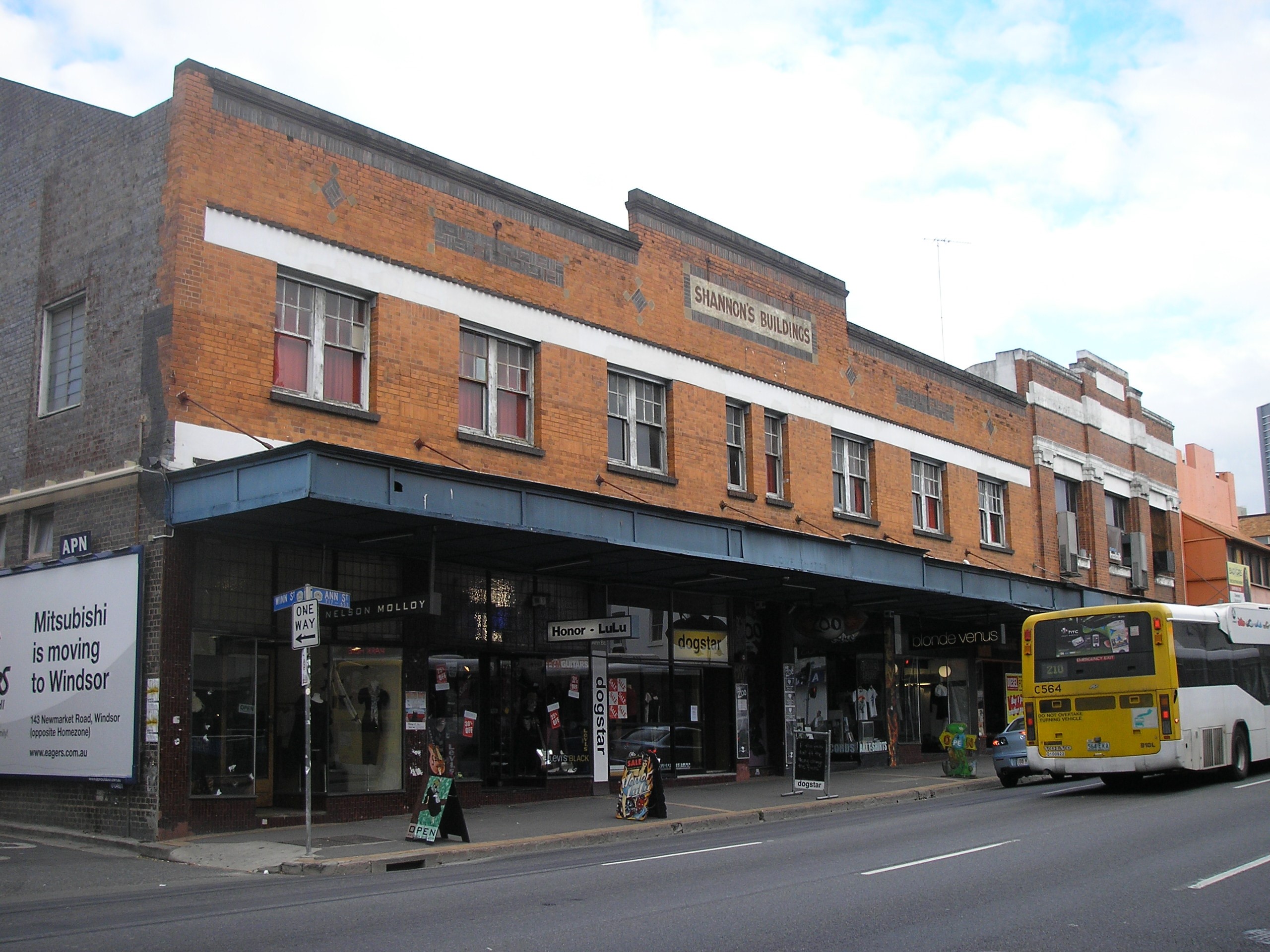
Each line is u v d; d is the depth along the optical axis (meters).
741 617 24.81
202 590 15.53
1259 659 23.02
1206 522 45.19
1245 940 7.96
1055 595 29.14
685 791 21.50
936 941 7.95
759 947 7.80
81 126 17.64
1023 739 23.47
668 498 22.25
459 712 18.83
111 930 8.91
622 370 21.92
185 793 14.91
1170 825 14.39
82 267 17.12
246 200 16.38
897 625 29.16
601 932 8.38
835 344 27.45
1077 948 7.75
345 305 17.69
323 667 16.88
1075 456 37.09
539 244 20.48
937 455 30.59
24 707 16.56
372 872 12.98
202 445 15.47
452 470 14.96
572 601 20.95
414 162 18.62
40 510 17.30
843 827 15.95
